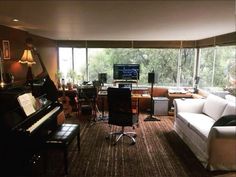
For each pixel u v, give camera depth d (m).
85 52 6.40
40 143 2.88
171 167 3.09
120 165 3.13
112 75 6.42
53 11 2.28
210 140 2.92
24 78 4.05
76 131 3.37
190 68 6.32
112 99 3.73
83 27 3.54
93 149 3.66
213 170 2.96
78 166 3.08
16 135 2.47
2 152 2.52
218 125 2.99
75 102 6.03
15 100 2.80
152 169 3.03
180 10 2.22
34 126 2.77
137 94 5.65
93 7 2.11
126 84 5.82
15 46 3.79
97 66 6.50
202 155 3.19
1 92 2.68
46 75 4.21
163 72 6.44
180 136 4.27
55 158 3.32
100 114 5.84
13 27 3.63
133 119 3.88
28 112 2.92
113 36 5.07
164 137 4.27
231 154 2.92
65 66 6.49
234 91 4.20
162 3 1.93
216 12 2.31
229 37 4.24
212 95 4.41
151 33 4.37
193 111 4.48
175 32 4.17
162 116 5.78
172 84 6.46
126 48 6.24
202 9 2.17
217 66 4.95
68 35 4.90
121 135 4.14
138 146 3.81
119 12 2.33
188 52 6.23
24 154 2.59
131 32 4.21
